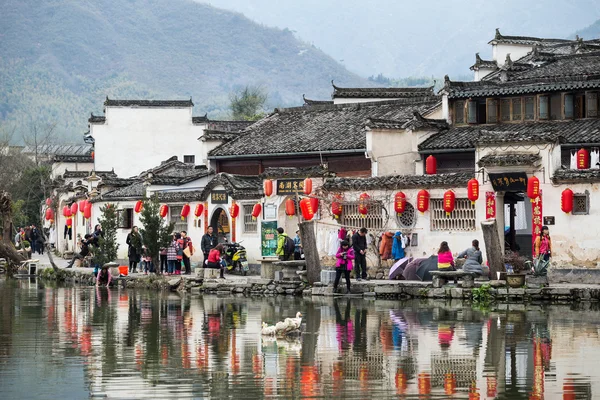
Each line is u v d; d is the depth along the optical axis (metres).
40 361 29.05
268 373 26.89
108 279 58.12
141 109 91.50
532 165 47.19
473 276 45.19
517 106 58.53
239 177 62.66
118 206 73.38
